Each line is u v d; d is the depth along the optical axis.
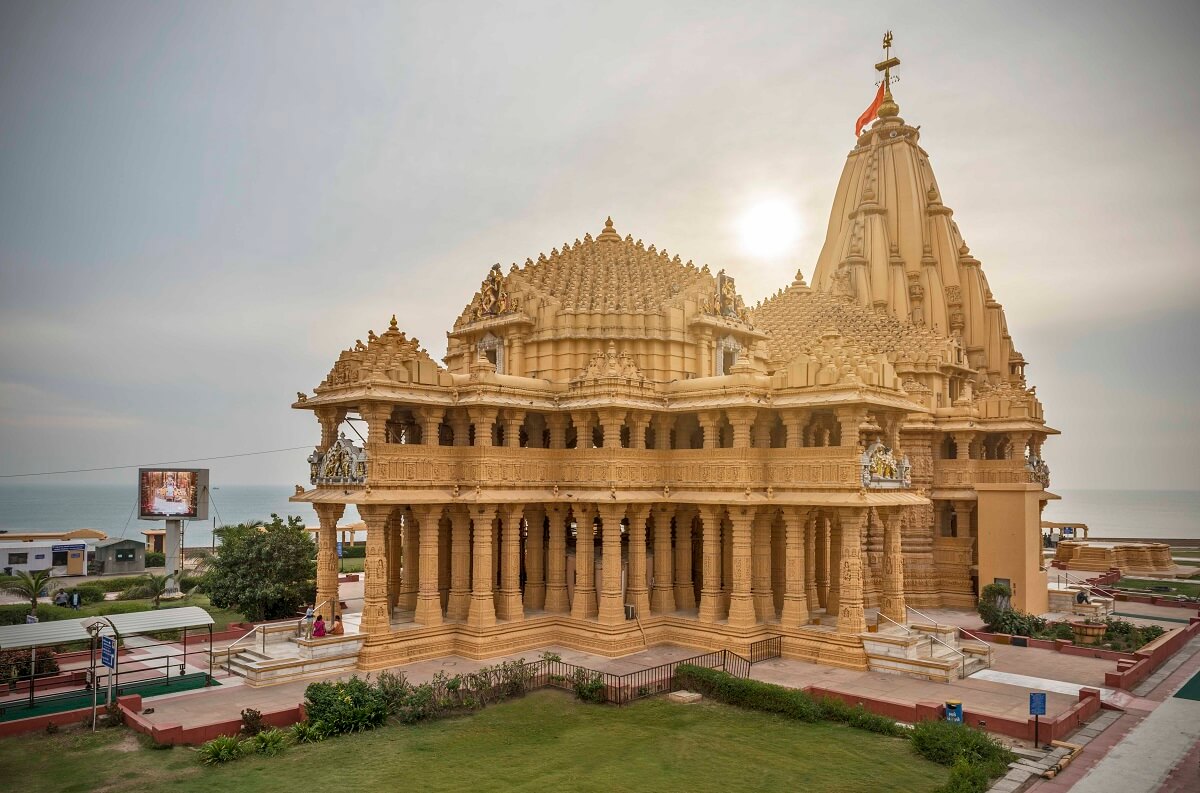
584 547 44.88
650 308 49.62
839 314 68.19
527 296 51.06
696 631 44.25
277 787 25.48
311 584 53.62
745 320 54.91
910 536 60.38
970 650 41.56
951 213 80.75
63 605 61.28
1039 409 63.53
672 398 46.94
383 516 40.25
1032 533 55.75
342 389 41.72
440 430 48.94
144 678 37.16
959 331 76.44
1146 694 36.22
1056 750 28.70
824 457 41.72
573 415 45.88
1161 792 25.23
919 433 60.75
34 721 30.58
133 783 25.64
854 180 85.00
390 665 39.78
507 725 31.86
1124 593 66.38
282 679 36.56
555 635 45.16
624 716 33.16
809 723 32.41
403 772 26.91
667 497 45.62
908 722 32.28
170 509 80.88
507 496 43.22
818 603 49.19
